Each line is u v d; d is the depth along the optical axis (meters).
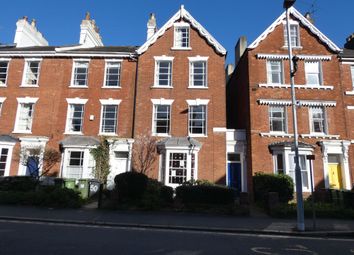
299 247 9.88
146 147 22.53
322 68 23.47
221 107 23.20
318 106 22.84
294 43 24.11
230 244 9.91
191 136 22.69
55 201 16.97
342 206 16.80
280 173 20.92
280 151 21.56
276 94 22.88
